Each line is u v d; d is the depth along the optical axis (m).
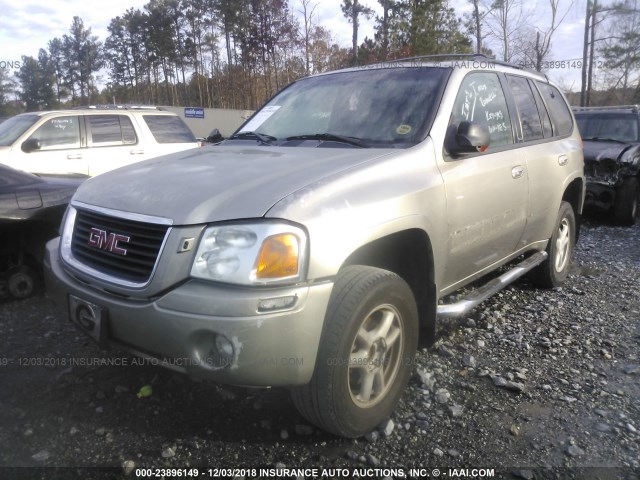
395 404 2.99
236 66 43.81
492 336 4.13
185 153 3.63
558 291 5.22
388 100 3.63
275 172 2.79
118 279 2.59
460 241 3.42
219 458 2.67
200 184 2.70
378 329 2.82
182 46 49.41
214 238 2.39
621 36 32.19
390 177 2.91
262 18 40.09
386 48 29.27
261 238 2.35
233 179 2.72
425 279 3.23
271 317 2.30
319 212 2.49
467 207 3.42
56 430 2.87
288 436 2.84
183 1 48.50
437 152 3.27
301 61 39.62
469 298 3.66
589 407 3.17
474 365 3.65
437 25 28.31
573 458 2.72
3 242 4.71
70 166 8.73
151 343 2.46
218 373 2.36
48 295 3.13
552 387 3.39
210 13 45.97
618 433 2.92
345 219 2.56
